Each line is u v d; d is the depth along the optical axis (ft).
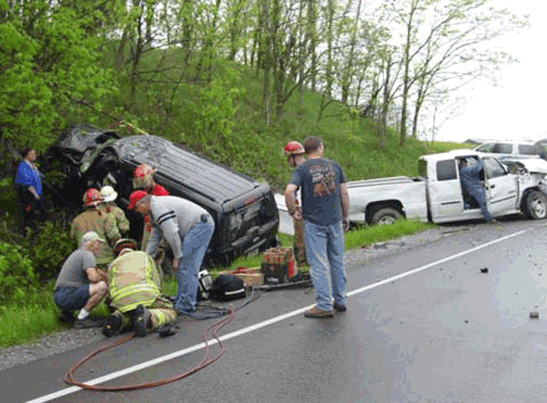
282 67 81.30
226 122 57.21
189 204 24.02
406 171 87.25
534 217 53.98
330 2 78.07
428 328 20.49
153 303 22.71
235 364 17.69
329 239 22.85
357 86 89.30
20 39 34.06
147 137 40.01
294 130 81.46
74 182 39.81
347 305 24.36
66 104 38.63
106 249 29.30
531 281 27.61
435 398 14.55
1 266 29.35
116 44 54.19
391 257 36.91
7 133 37.99
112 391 16.02
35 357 19.79
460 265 32.68
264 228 37.55
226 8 57.00
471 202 52.70
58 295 23.35
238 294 26.50
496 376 15.80
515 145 79.71
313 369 16.94
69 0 40.22
